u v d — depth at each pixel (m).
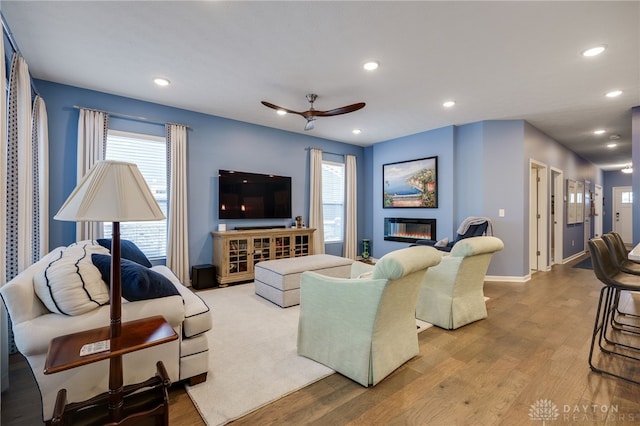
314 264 3.80
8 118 2.21
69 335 1.39
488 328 2.89
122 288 1.69
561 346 2.50
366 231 6.90
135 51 2.79
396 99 3.93
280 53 2.82
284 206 5.44
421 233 5.56
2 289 1.48
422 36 2.53
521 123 4.74
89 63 3.02
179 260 4.27
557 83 3.41
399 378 2.04
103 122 3.69
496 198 4.83
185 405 1.76
